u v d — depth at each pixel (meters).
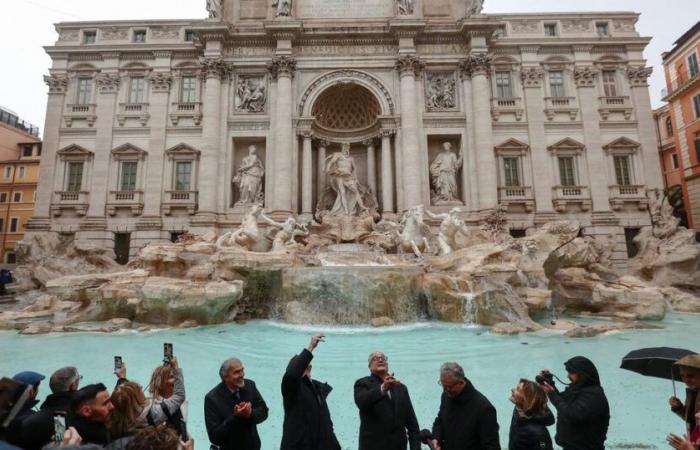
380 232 27.98
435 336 14.20
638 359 4.65
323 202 31.83
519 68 33.59
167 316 16.73
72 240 31.20
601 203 31.62
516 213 31.70
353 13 33.72
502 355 11.08
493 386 8.37
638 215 31.77
